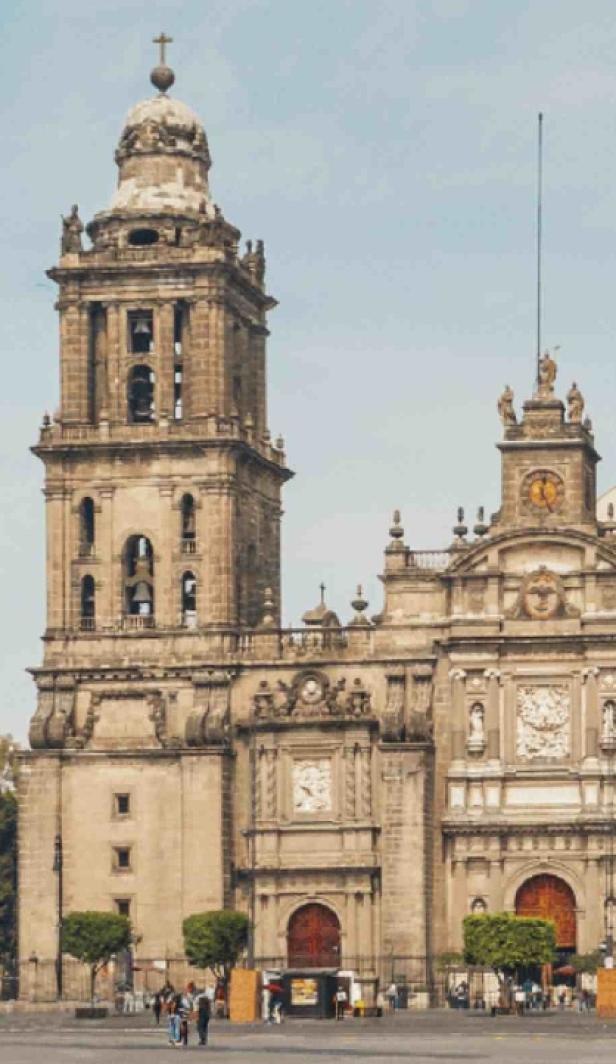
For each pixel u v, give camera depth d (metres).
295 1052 141.00
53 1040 155.62
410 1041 151.25
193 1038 155.50
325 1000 178.25
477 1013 188.62
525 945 186.00
